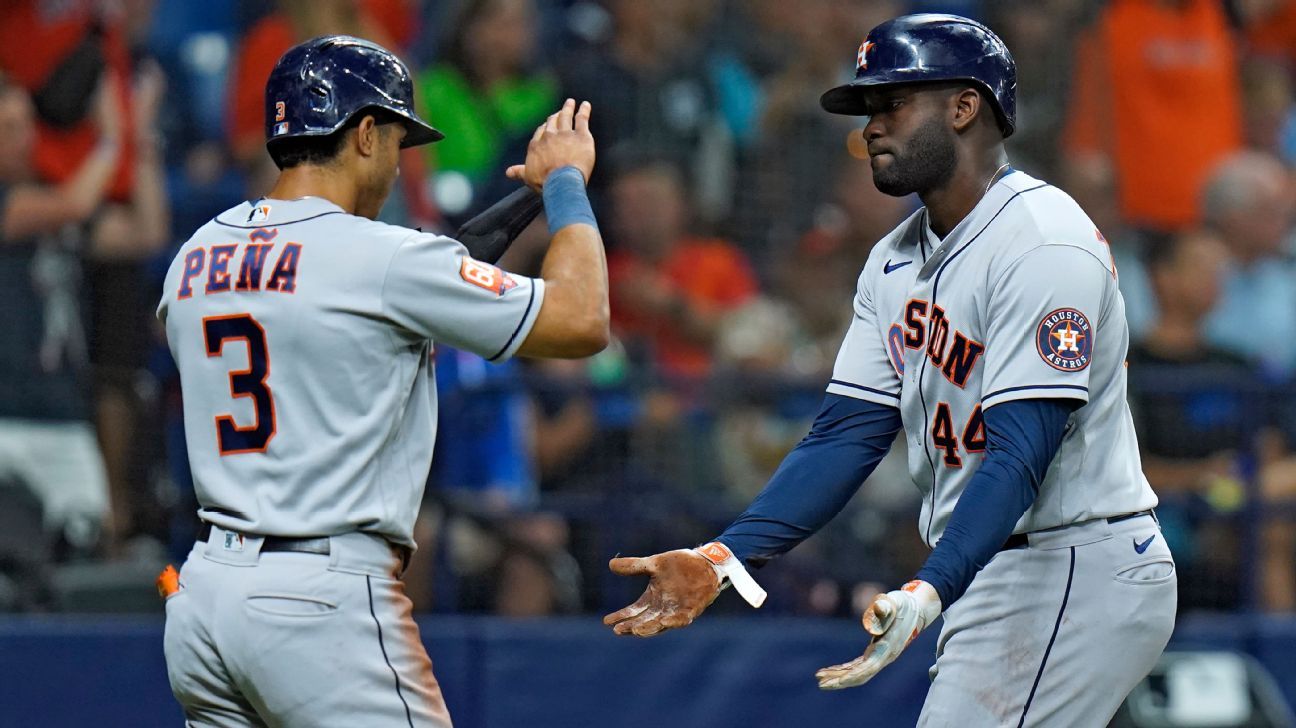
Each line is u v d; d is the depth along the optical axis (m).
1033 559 11.56
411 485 11.78
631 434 22.83
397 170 12.27
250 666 11.22
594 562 22.47
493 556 22.39
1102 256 11.27
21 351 20.72
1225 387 23.23
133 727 20.34
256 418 11.41
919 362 11.84
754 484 23.45
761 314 25.05
